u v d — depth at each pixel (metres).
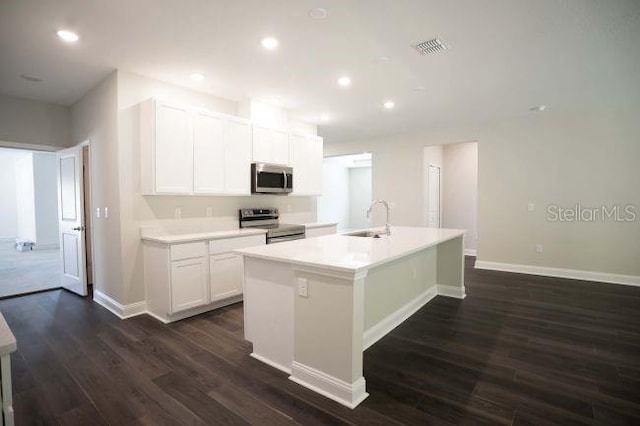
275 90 4.00
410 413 1.89
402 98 4.33
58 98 4.19
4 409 1.08
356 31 2.61
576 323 3.22
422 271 3.81
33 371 2.38
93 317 3.47
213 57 3.08
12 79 3.57
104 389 2.15
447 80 3.68
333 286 2.03
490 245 5.63
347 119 5.45
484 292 4.29
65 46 2.85
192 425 1.81
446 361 2.50
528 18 2.42
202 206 4.08
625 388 2.13
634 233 4.55
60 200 4.57
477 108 4.81
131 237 3.51
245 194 4.15
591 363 2.45
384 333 3.00
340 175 11.12
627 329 3.07
